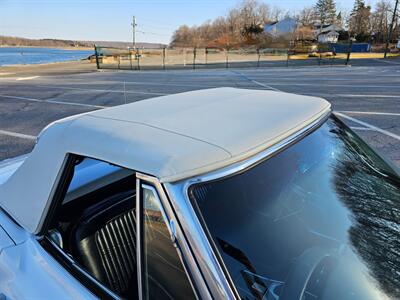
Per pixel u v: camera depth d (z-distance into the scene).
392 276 1.16
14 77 18.95
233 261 1.00
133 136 1.19
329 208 1.36
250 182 1.13
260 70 21.95
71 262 1.38
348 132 1.95
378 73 16.78
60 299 1.22
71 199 1.75
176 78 17.36
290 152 1.33
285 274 1.10
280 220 1.18
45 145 1.43
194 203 0.98
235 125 1.30
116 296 1.21
